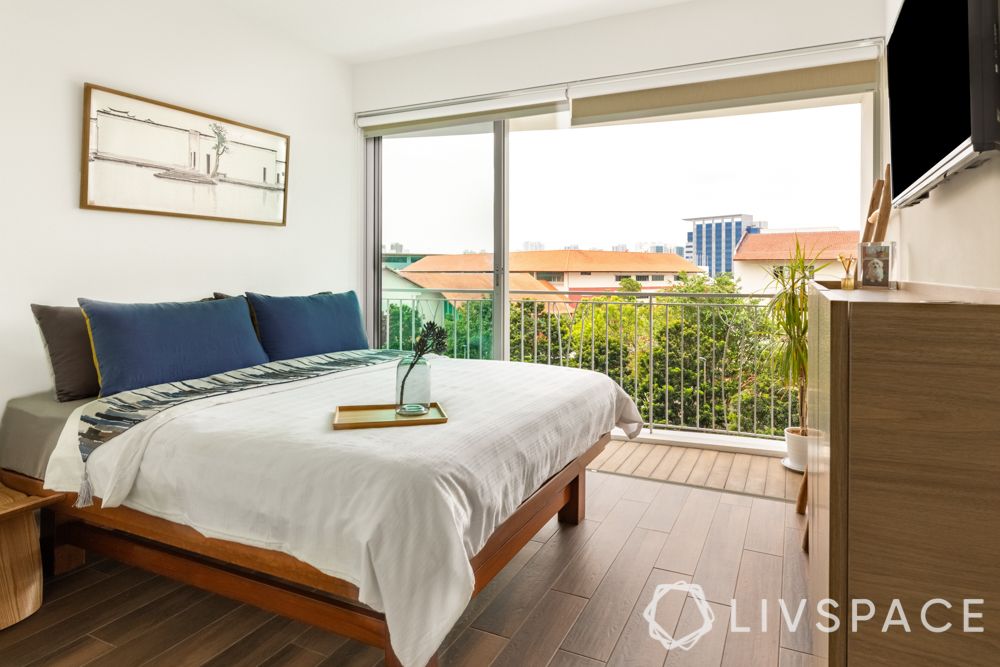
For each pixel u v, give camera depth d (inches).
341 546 58.2
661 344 188.1
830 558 37.9
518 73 150.6
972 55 45.2
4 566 73.8
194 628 74.8
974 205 57.3
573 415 92.7
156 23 118.6
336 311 135.5
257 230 142.9
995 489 34.1
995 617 34.6
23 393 99.1
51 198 102.2
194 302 109.2
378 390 96.7
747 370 174.4
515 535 76.7
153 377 94.7
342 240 170.2
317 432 70.1
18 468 88.4
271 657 68.8
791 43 124.0
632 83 138.4
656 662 67.7
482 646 70.4
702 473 132.7
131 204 114.0
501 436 72.7
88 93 105.5
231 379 99.5
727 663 67.6
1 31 94.7
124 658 68.3
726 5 129.0
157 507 72.0
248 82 139.3
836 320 36.9
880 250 83.6
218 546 67.7
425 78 161.9
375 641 61.4
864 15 118.1
